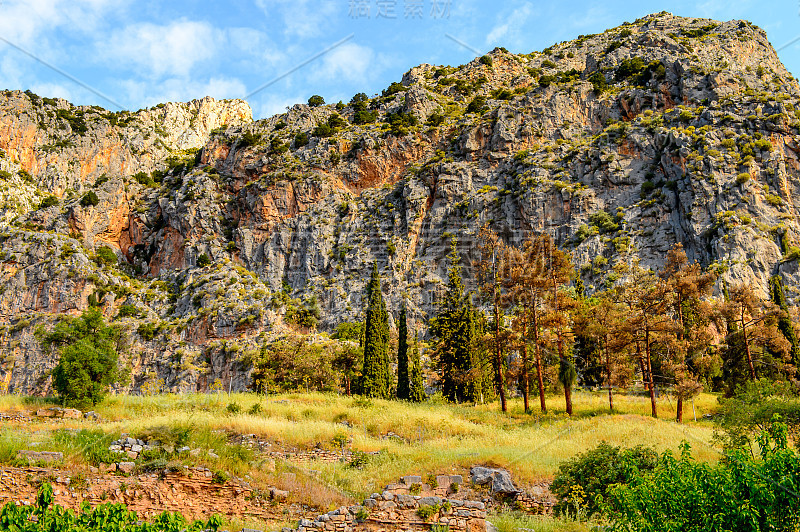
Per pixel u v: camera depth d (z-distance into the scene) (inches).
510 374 2000.5
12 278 5064.0
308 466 1015.6
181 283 5423.2
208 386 3978.8
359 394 2578.7
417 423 1540.4
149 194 6702.8
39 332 2005.4
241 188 6259.8
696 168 4222.4
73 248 5349.4
